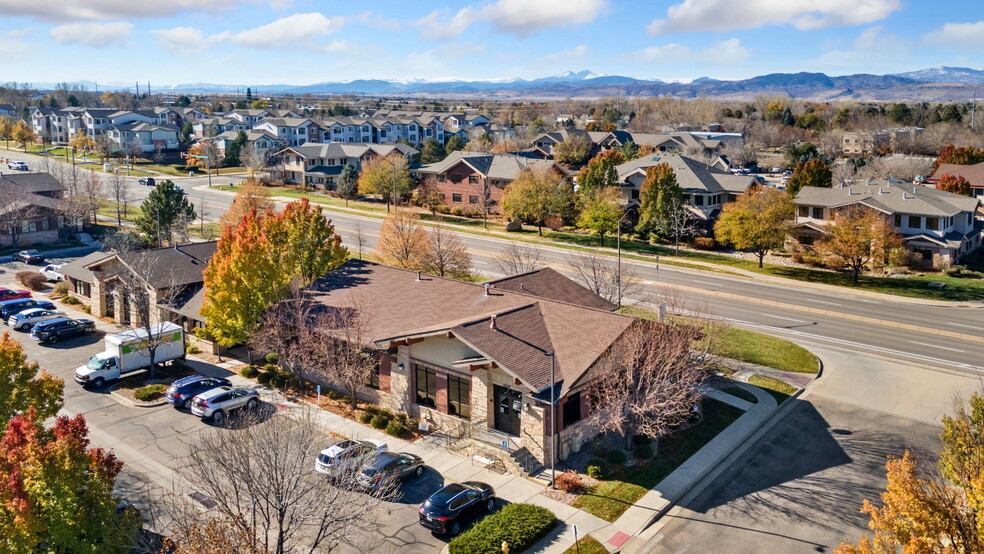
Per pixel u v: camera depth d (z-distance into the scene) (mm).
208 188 129500
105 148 155750
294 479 24422
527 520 27078
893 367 46906
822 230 80625
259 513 25766
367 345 38188
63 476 20297
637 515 28875
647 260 79062
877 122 180125
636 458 33500
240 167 157750
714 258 80750
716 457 33938
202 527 21250
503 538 26047
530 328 36438
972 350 50219
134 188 126688
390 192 114312
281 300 44250
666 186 87750
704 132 183250
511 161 108250
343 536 23484
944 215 74812
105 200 113375
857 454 34625
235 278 43500
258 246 44344
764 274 73750
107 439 35375
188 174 146750
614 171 98375
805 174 91875
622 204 97250
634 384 32688
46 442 23078
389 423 36312
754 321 57031
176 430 36469
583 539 27125
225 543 19438
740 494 30844
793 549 26719
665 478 31875
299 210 51812
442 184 112875
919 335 53719
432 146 149375
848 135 165625
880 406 40562
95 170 143625
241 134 160875
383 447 32594
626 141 148000
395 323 40125
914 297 64875
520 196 93875
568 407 33469
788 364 46844
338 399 40250
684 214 86000
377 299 43531
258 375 43688
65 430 21688
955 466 21031
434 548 26562
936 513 17953
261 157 143875
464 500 27969
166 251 56062
